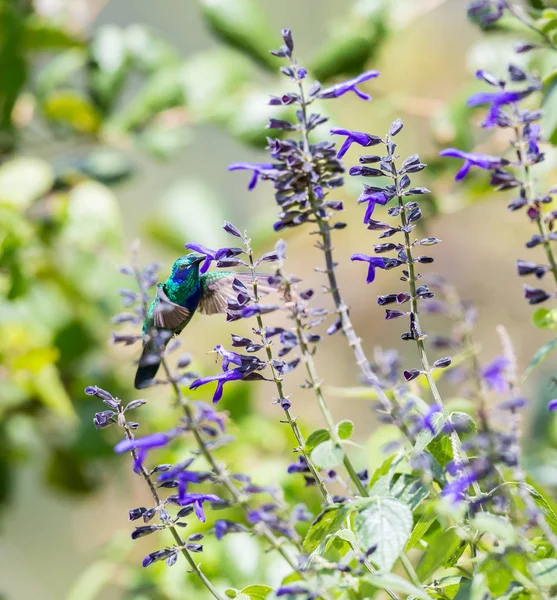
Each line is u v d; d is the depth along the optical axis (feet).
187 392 16.87
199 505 13.50
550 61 14.69
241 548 15.03
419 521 13.41
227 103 17.80
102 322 18.81
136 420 18.42
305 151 13.51
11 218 16.92
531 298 13.41
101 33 19.92
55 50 19.53
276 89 17.19
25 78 18.94
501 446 13.30
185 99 18.31
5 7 18.65
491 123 13.48
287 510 13.65
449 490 13.30
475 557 13.33
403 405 13.56
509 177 13.46
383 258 13.55
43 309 18.48
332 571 13.37
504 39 16.11
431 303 13.48
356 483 13.47
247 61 18.54
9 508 21.81
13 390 19.47
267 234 17.25
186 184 18.33
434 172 16.78
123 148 19.19
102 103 19.48
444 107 16.99
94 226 17.60
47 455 21.03
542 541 13.46
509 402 13.30
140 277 13.55
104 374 19.30
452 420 13.47
